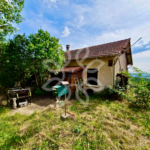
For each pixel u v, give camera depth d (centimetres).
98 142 244
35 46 575
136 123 332
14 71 624
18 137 265
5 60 586
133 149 221
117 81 649
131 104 509
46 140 254
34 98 673
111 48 777
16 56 585
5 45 619
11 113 432
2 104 514
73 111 436
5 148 228
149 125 318
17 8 557
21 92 543
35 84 874
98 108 465
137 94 500
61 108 478
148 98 464
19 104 505
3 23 517
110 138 257
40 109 479
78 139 253
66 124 325
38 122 342
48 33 665
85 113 416
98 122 339
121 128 302
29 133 281
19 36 629
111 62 676
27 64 607
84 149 220
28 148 226
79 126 309
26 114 422
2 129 304
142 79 486
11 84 654
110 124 324
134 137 262
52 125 321
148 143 242
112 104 513
